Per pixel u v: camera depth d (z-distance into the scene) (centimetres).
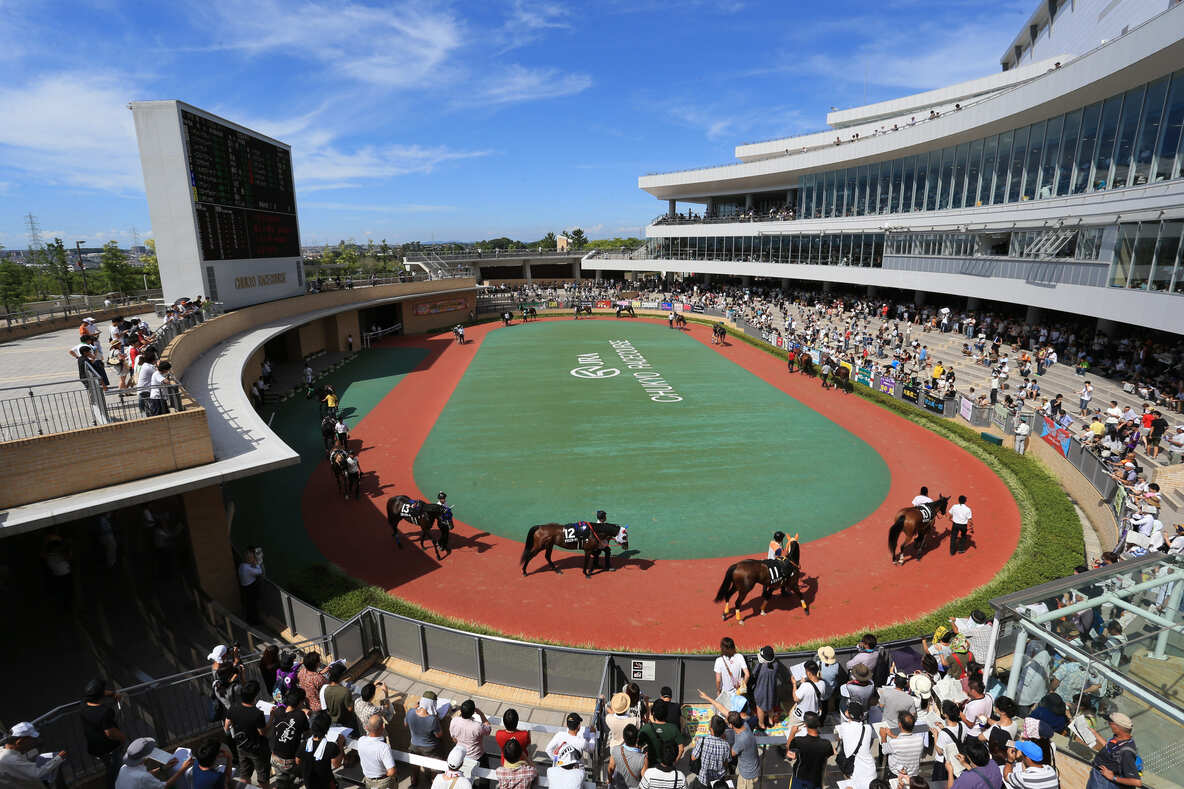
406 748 870
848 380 3061
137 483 1110
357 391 3116
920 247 3856
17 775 610
